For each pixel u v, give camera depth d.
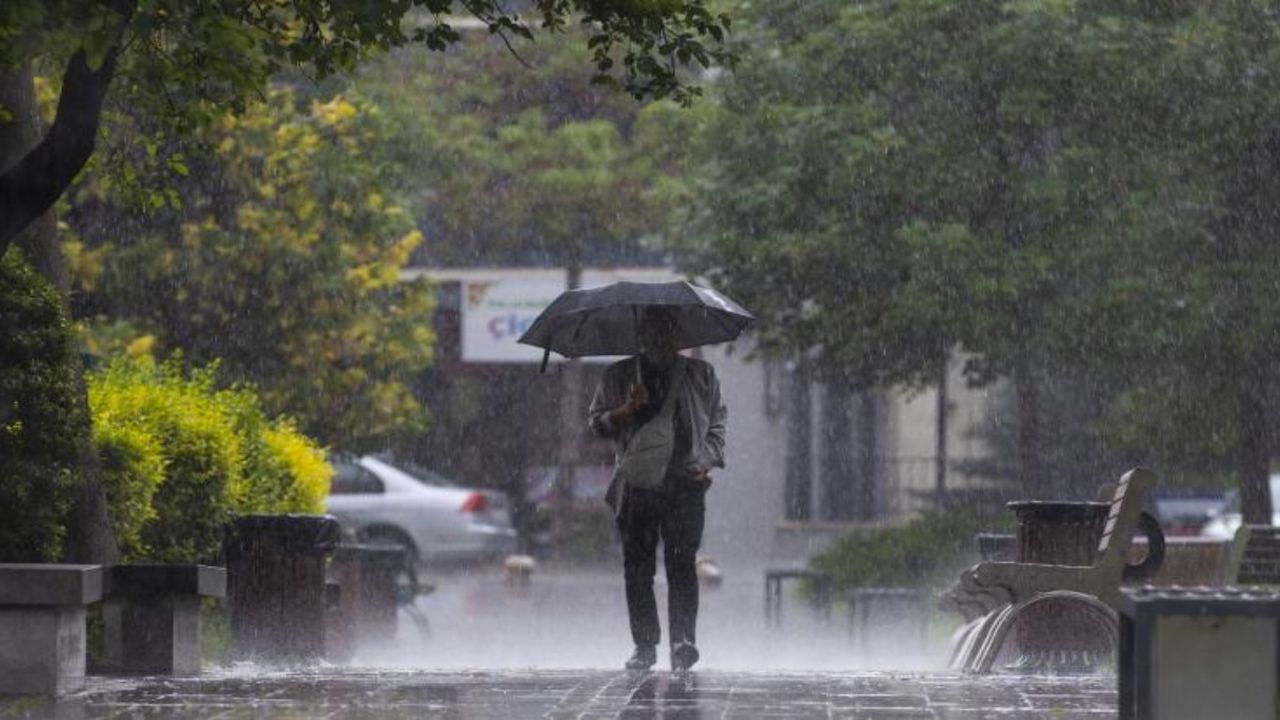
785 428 128.62
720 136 81.56
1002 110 72.44
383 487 102.81
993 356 76.06
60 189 31.64
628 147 114.06
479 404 128.00
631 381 36.62
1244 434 73.19
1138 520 38.19
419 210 108.44
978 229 75.25
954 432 123.31
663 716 27.67
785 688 32.09
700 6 33.72
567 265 117.81
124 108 42.53
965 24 74.06
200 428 44.41
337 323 79.31
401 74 106.38
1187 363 73.06
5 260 35.66
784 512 128.25
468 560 102.69
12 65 30.22
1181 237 70.69
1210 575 54.09
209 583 35.72
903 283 77.56
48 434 35.72
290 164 77.88
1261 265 70.56
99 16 28.39
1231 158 70.19
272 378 78.56
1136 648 21.48
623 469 36.22
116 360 49.16
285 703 29.31
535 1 34.44
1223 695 21.30
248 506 48.47
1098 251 71.50
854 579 76.75
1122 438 78.75
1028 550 40.47
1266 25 69.31
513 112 114.56
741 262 80.00
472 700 29.83
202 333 78.12
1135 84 69.88
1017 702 29.83
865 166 75.00
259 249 77.31
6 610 30.62
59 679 30.59
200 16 29.80
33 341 35.53
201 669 36.78
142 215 75.12
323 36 34.91
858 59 75.88
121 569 34.91
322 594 42.34
